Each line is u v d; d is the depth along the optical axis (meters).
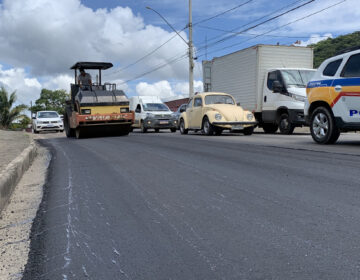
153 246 2.73
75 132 16.73
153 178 5.27
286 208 3.50
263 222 3.13
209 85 19.11
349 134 13.12
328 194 3.94
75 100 15.79
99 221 3.40
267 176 5.00
